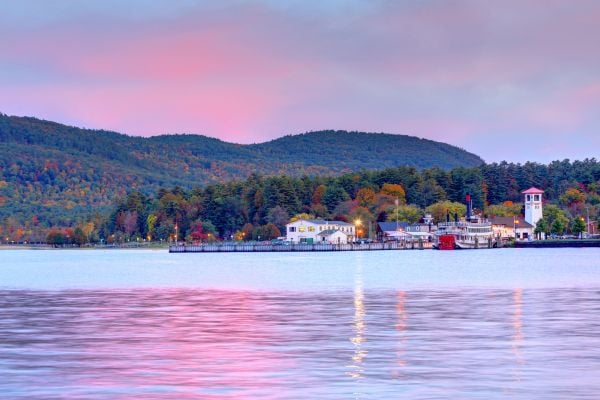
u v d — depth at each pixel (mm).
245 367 51312
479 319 75000
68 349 58562
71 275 167250
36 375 48969
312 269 184000
